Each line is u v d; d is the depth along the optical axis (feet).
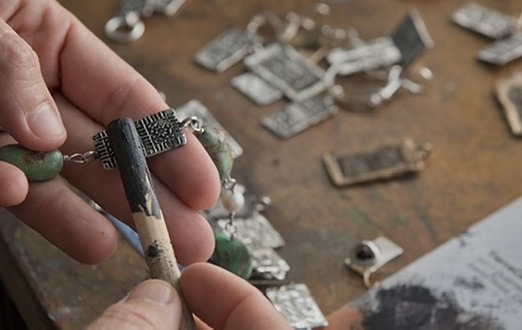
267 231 1.40
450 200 1.44
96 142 1.26
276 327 1.09
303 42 1.71
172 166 1.26
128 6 1.74
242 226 1.41
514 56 1.65
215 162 1.32
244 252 1.33
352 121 1.57
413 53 1.62
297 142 1.54
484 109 1.58
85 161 1.27
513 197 1.44
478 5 1.76
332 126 1.56
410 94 1.61
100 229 1.24
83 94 1.37
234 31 1.71
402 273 1.34
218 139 1.32
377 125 1.56
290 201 1.45
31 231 1.40
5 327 1.69
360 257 1.37
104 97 1.36
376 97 1.59
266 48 1.69
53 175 1.24
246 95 1.61
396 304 1.31
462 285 1.33
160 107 1.36
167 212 1.25
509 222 1.40
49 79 1.38
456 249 1.37
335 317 1.31
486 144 1.52
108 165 1.26
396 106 1.59
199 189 1.26
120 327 1.05
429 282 1.33
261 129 1.56
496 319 1.29
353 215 1.43
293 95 1.60
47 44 1.38
